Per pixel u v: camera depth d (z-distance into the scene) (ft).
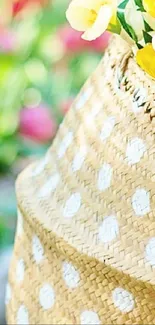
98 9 2.40
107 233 2.45
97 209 2.51
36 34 5.57
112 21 2.40
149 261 2.34
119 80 2.55
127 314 2.44
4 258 4.57
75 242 2.49
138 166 2.42
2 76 5.48
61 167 2.71
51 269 2.65
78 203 2.57
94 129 2.60
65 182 2.66
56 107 5.41
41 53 5.68
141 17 2.35
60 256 2.59
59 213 2.61
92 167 2.57
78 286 2.55
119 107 2.52
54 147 2.87
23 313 2.81
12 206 4.90
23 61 5.53
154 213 2.37
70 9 2.40
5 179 5.37
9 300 2.94
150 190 2.38
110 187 2.49
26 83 5.55
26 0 5.57
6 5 5.61
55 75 5.67
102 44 5.43
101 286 2.48
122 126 2.49
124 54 2.57
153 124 2.40
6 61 5.50
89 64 5.60
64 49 5.49
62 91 5.62
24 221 2.79
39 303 2.73
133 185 2.43
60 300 2.64
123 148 2.48
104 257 2.40
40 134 5.21
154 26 2.34
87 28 2.41
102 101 2.61
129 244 2.39
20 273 2.84
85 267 2.49
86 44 5.44
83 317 2.56
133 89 2.49
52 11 5.64
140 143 2.43
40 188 2.78
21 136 5.26
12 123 5.26
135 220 2.41
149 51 2.37
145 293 2.36
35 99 5.62
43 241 2.65
